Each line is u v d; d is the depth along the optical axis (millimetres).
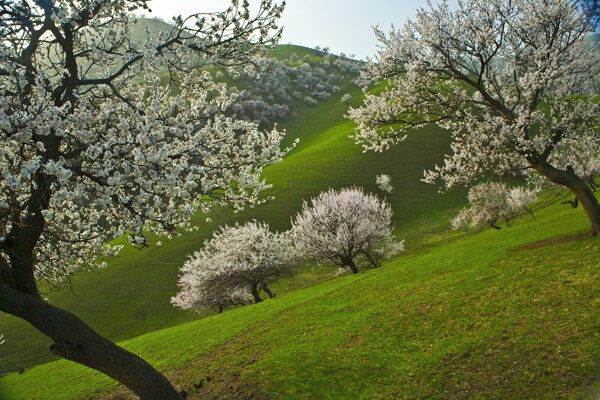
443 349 13164
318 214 46281
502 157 18484
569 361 9984
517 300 14336
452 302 16516
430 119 19219
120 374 9344
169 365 19438
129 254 71062
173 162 9812
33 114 8086
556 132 17609
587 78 18094
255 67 12344
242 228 50938
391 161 98938
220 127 12641
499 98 18422
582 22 16312
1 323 54906
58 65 10984
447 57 17891
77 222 13539
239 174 11977
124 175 8781
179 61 12195
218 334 23359
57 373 24250
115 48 11367
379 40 19109
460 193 84375
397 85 19438
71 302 59344
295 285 59062
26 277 9711
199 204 12008
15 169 9195
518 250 20766
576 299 12656
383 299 20688
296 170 99625
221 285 47562
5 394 22188
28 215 9500
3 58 9203
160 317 55812
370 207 48656
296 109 177750
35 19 10562
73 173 9070
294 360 15320
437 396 10945
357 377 13172
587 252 16109
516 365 10797
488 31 17047
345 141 117062
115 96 11922
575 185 17703
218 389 14789
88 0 10625
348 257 45000
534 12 17016
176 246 71562
